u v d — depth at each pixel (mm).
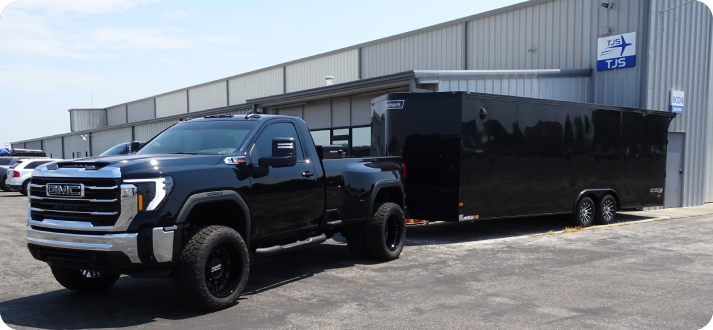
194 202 5031
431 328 4734
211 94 33875
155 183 4785
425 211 9836
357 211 7395
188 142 6215
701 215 14625
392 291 6051
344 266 7469
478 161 9695
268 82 28906
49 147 50375
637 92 15211
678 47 15984
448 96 9586
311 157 6750
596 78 16062
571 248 9016
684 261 7918
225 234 5258
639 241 9836
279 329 4699
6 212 14578
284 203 6176
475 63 19109
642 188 13180
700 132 17172
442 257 8156
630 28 15266
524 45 17703
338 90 17734
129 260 4664
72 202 4883
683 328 4789
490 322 4914
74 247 4742
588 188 11758
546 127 10812
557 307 5430
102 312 5223
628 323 4926
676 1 15797
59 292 6012
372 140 11367
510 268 7336
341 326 4785
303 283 6449
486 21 18844
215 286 5348
